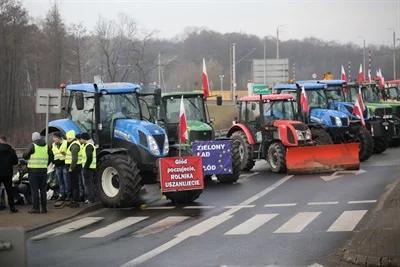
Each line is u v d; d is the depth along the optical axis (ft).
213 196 52.54
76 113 53.21
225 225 38.93
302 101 73.77
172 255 30.99
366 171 64.59
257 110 70.44
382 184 54.13
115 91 52.06
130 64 207.82
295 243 32.60
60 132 51.75
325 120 76.23
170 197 49.85
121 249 32.99
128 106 52.90
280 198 49.34
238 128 72.74
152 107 57.16
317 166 65.62
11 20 189.37
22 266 17.03
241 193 53.47
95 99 51.11
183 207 47.44
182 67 296.92
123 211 46.75
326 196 48.91
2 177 44.91
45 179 45.57
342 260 28.55
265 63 188.75
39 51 198.08
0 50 187.01
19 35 191.01
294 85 77.82
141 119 53.36
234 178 61.26
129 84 54.24
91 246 34.17
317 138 71.77
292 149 65.51
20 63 193.36
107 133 51.67
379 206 42.01
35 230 39.93
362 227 35.65
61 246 34.42
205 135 64.64
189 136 63.52
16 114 194.70
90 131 51.83
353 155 66.28
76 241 35.81
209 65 295.28
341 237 33.55
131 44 209.67
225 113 192.95
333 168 65.82
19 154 99.81
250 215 42.24
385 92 107.24
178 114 66.13
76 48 205.26
